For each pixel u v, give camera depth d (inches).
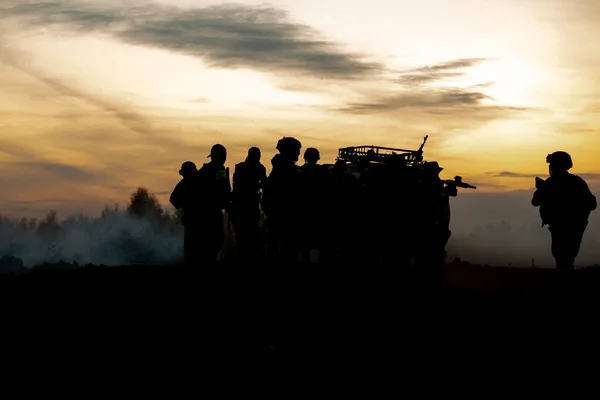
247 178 786.8
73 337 546.9
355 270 786.2
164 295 684.1
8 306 640.4
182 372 477.4
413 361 495.8
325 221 775.1
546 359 499.8
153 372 478.9
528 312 621.3
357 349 519.8
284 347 525.0
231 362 494.6
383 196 782.5
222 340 541.6
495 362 493.7
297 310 626.5
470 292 709.9
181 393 444.1
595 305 649.6
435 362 494.9
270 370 480.7
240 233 789.2
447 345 528.1
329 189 781.3
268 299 666.8
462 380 463.8
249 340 541.6
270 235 789.2
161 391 447.8
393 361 496.1
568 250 794.8
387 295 685.9
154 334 556.7
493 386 453.1
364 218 780.0
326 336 549.6
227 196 776.9
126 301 661.3
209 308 634.2
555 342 535.8
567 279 757.9
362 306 641.6
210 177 774.5
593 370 480.1
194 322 589.9
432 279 791.7
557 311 626.5
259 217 793.6
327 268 784.9
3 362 497.7
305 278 756.6
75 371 479.8
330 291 700.7
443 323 584.7
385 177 787.4
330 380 464.1
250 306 641.6
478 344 530.6
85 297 673.6
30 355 510.3
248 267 779.4
